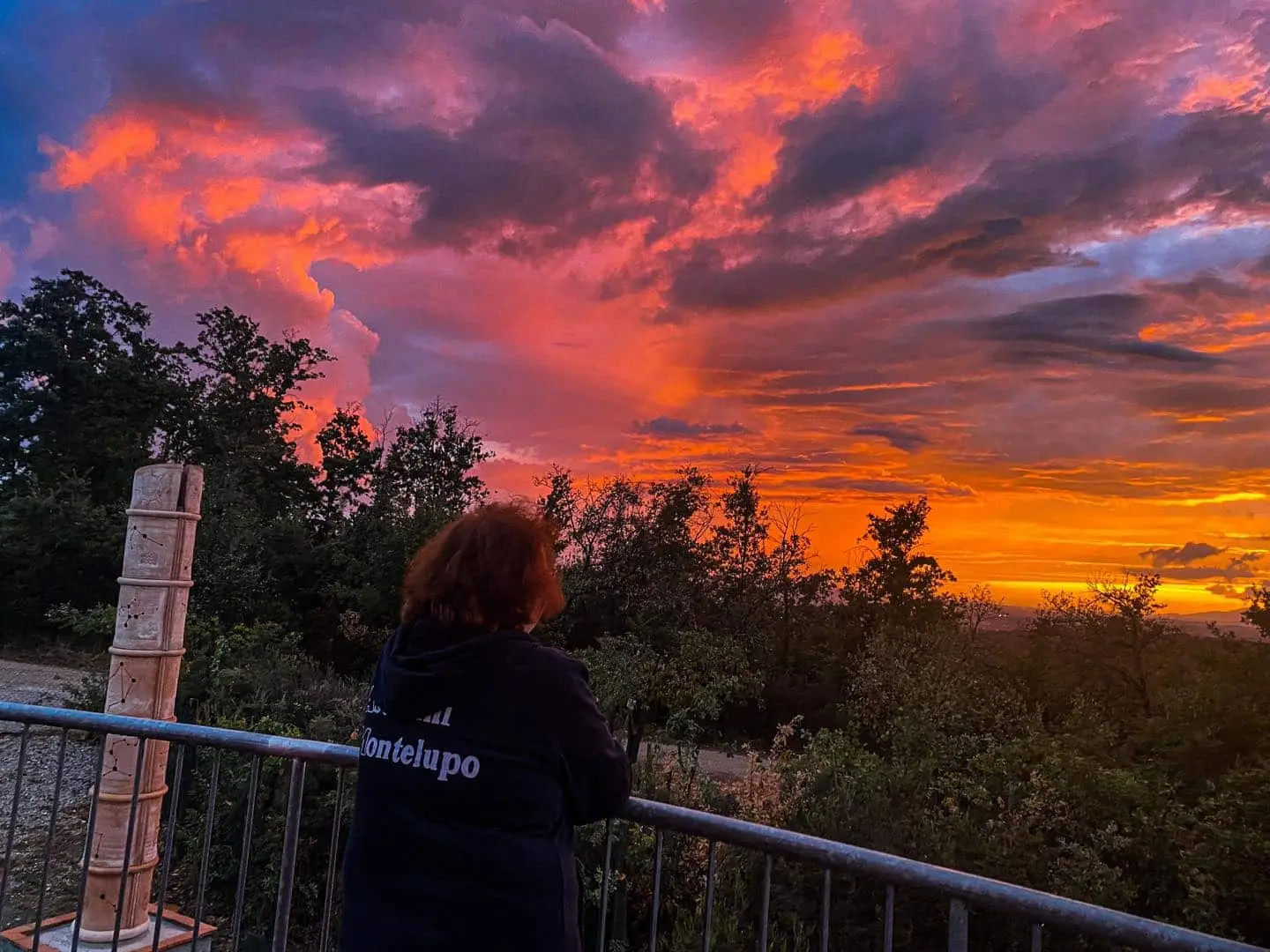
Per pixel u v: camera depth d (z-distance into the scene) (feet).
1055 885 27.81
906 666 63.62
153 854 17.37
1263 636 37.99
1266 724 34.94
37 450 115.55
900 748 41.83
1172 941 4.78
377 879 5.35
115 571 91.45
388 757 5.55
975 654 65.98
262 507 112.47
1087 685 57.26
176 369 123.95
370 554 84.89
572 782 5.43
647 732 47.85
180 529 17.75
